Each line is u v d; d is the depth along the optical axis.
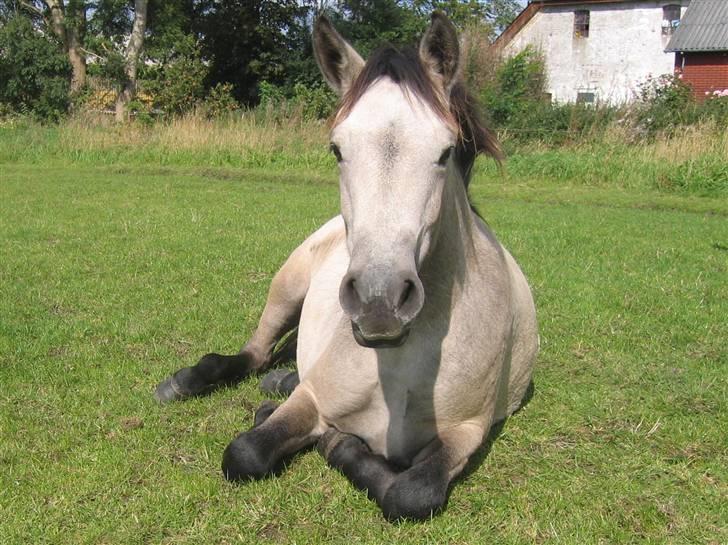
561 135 16.38
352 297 2.23
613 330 5.06
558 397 3.88
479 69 18.09
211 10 31.91
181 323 5.04
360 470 2.78
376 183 2.30
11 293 5.71
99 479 2.90
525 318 3.49
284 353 4.37
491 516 2.71
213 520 2.63
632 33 34.31
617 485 2.97
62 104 29.50
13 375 4.02
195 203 11.06
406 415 2.80
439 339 2.73
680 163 14.08
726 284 6.49
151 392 3.82
